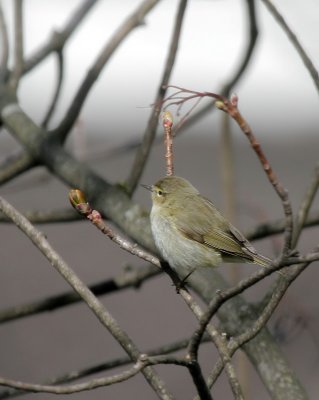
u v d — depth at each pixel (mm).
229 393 12086
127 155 17281
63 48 10562
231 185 10109
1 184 9742
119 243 6105
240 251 8680
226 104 4699
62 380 7879
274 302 5629
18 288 13805
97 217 5988
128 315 13844
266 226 9164
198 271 7941
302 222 7652
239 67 10547
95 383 5016
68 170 9180
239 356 8820
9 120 9984
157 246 8414
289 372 6504
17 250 14867
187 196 8844
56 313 13680
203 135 17906
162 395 5828
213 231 8664
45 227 15695
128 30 9695
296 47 8016
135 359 5934
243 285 5105
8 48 10898
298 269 5523
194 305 6184
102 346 13211
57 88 10469
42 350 12984
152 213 8641
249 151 17453
